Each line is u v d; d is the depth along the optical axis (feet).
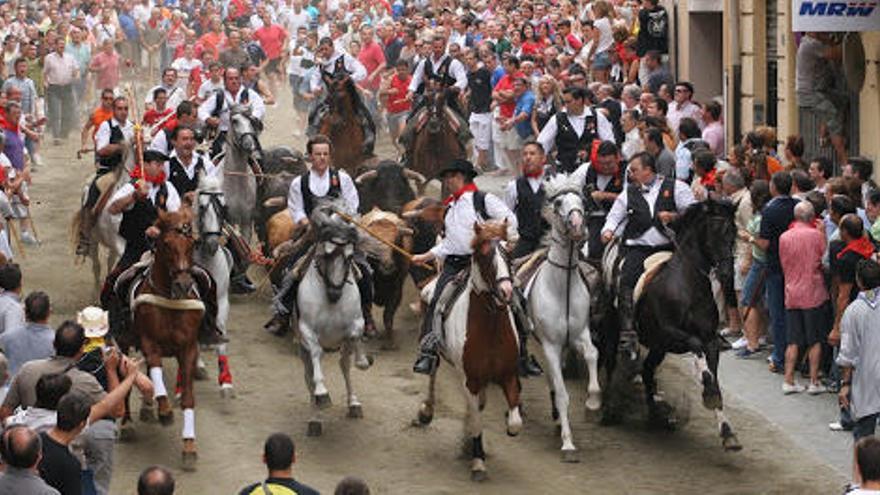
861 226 50.98
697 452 50.96
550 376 53.01
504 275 46.98
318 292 52.16
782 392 56.24
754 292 59.52
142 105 122.01
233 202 68.64
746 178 63.21
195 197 55.62
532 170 56.24
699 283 50.21
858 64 68.44
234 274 67.56
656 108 72.02
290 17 138.00
